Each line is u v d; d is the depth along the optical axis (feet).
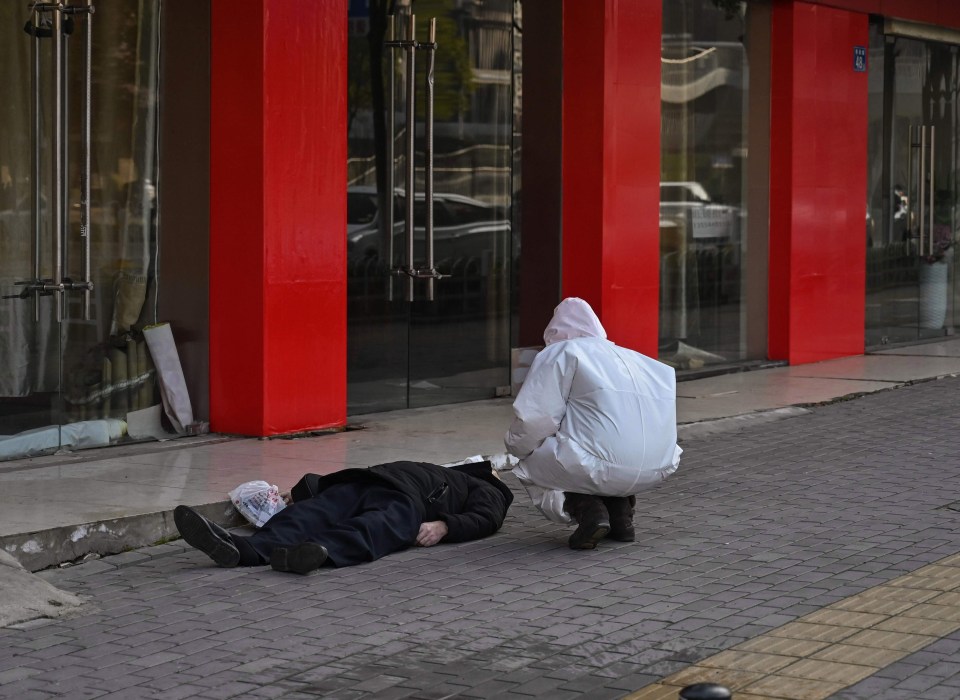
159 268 39.58
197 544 26.94
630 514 29.40
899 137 67.97
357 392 45.01
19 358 36.42
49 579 26.48
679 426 43.57
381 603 24.53
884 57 66.54
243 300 39.34
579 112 49.65
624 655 21.35
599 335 28.73
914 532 29.76
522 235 49.85
